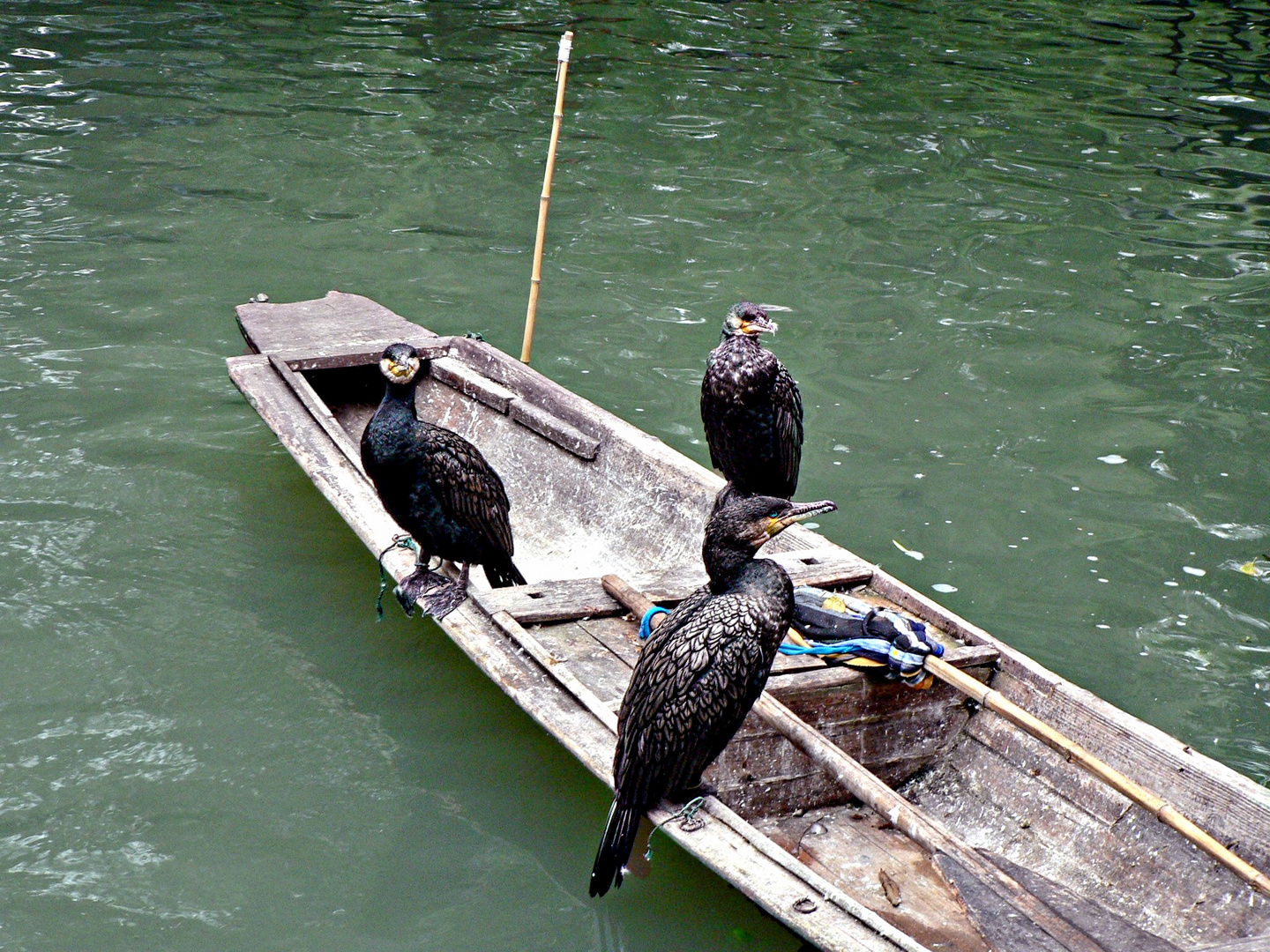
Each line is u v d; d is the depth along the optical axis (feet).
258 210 38.32
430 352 26.91
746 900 15.35
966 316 33.17
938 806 16.84
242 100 47.47
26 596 20.80
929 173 43.73
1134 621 21.30
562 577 21.24
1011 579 22.35
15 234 35.47
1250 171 44.83
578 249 36.68
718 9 64.13
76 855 15.84
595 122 47.37
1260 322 33.17
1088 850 15.30
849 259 36.58
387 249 36.11
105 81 48.52
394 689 19.33
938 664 15.98
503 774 17.76
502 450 24.88
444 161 42.80
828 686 16.47
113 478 24.59
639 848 15.65
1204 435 27.53
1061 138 47.78
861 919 12.50
